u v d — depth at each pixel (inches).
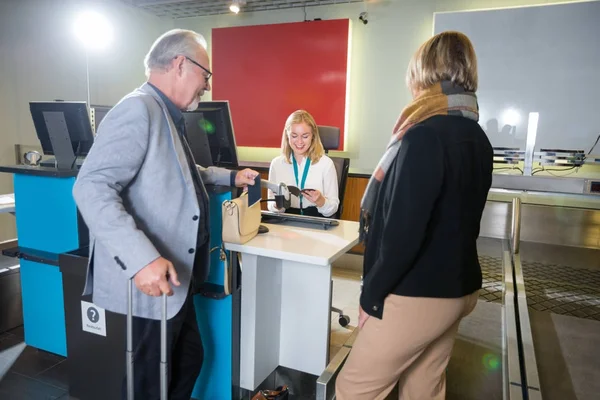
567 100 152.9
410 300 43.8
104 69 201.5
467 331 92.1
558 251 138.1
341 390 50.3
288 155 104.7
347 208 151.9
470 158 42.9
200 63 54.7
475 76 45.6
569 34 149.8
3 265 107.0
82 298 73.4
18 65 165.5
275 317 80.5
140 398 57.8
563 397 69.9
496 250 138.9
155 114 51.3
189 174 54.4
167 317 54.6
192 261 55.2
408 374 55.2
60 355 92.0
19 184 90.4
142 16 217.6
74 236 85.5
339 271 156.9
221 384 74.3
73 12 184.7
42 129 100.8
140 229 51.6
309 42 191.3
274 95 200.8
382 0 183.8
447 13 165.2
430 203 40.2
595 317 95.4
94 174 47.9
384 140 190.5
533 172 154.2
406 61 182.7
